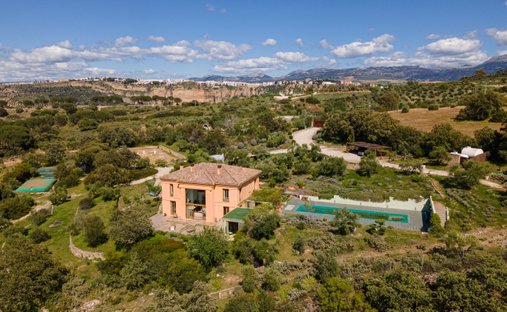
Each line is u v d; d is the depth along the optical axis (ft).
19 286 101.81
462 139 219.61
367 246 117.91
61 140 375.86
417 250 112.47
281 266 105.60
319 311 83.87
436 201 153.07
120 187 214.69
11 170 267.18
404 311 76.38
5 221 169.37
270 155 244.22
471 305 74.74
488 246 111.04
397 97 419.33
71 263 127.34
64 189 209.46
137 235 126.72
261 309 85.51
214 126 399.65
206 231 118.42
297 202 162.50
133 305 100.17
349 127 275.80
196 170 152.66
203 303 87.45
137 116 506.48
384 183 181.27
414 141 233.14
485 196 153.69
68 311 101.19
